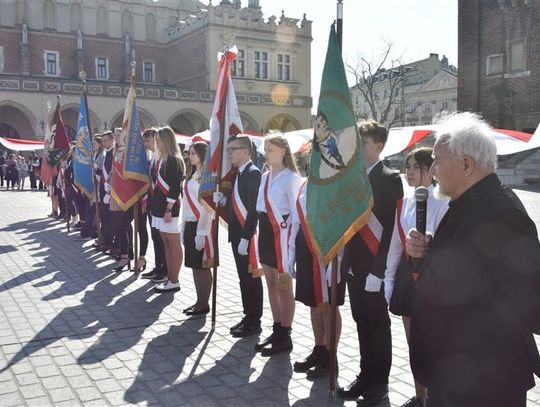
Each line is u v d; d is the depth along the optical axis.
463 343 2.20
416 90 68.75
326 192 3.86
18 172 28.00
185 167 7.02
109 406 3.84
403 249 3.61
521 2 29.77
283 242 4.84
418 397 3.73
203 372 4.48
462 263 2.18
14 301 6.61
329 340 4.25
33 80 36.78
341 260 4.14
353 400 3.99
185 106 40.75
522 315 2.04
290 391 4.13
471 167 2.23
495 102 31.17
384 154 6.35
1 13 42.06
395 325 5.82
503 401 2.14
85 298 6.76
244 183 5.31
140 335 5.39
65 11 44.31
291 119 44.66
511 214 2.08
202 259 5.92
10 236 11.86
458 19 32.69
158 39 47.84
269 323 5.84
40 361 4.68
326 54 3.86
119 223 8.40
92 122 38.69
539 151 26.94
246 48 42.25
